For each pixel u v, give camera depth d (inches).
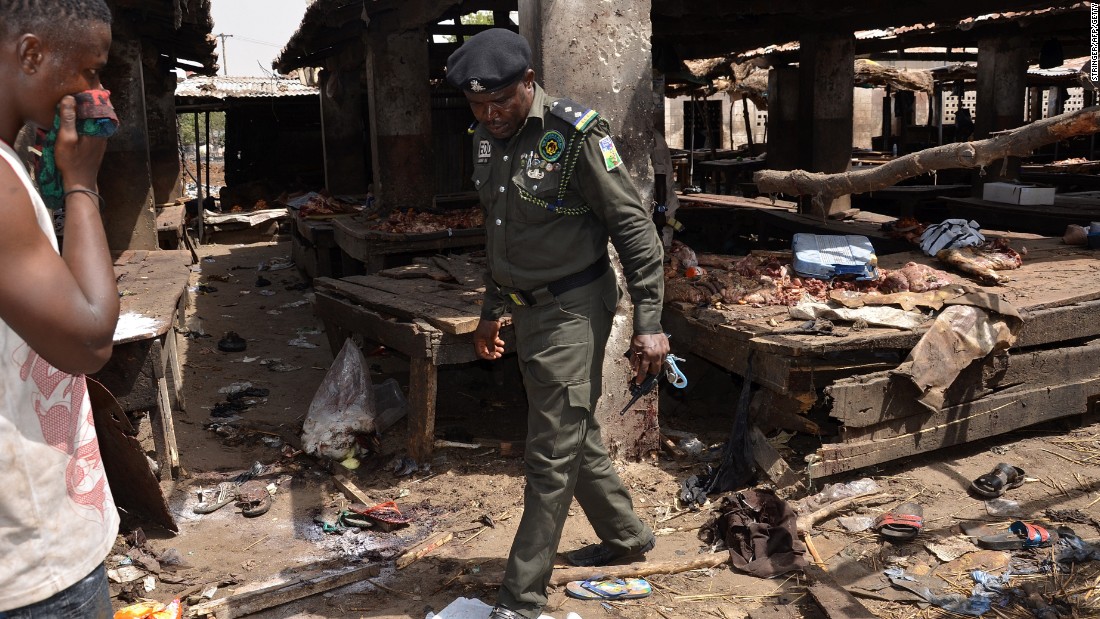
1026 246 261.0
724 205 455.5
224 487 173.3
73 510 62.1
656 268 115.4
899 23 410.0
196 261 469.1
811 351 159.6
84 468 63.6
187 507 165.6
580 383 116.1
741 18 434.3
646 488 168.9
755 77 767.7
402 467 179.3
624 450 180.2
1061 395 183.0
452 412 217.9
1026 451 180.1
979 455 178.7
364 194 538.9
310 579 134.2
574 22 161.3
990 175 464.1
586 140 111.3
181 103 765.9
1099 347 187.5
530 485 117.7
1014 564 135.7
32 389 59.1
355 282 228.5
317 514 162.1
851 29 427.8
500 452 187.0
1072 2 368.5
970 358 166.1
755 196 597.3
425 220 343.6
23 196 54.0
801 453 180.9
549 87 162.1
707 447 188.2
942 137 943.7
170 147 552.4
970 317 166.9
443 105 509.0
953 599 126.5
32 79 58.0
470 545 148.2
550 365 115.7
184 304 324.2
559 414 116.2
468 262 249.8
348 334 230.8
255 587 132.3
